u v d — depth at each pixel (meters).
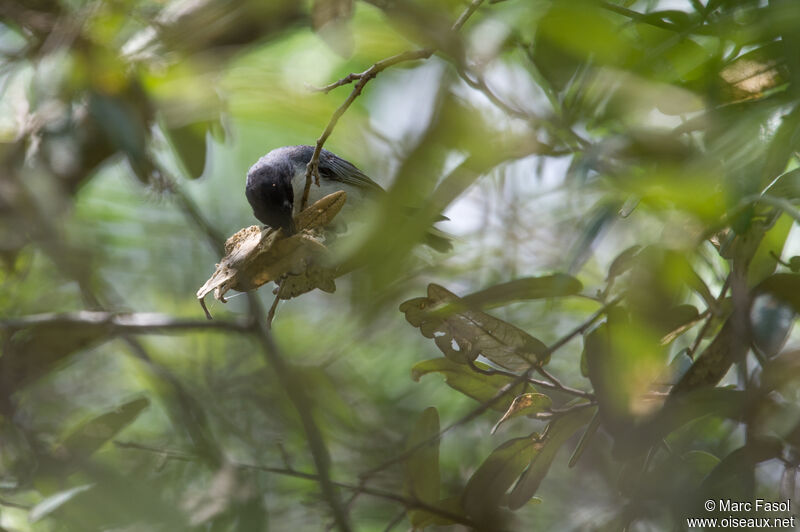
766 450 4.33
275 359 7.13
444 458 7.12
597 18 3.62
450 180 4.00
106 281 8.37
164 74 6.61
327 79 7.34
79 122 7.81
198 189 9.23
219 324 7.37
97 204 8.36
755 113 3.65
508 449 5.10
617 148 3.93
